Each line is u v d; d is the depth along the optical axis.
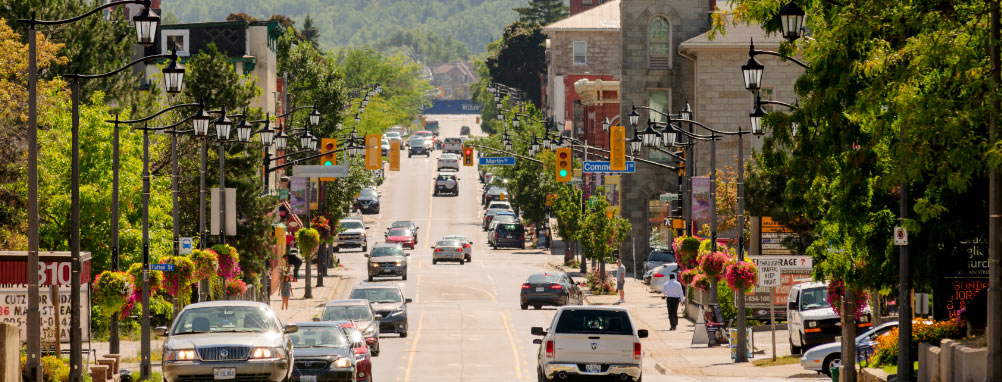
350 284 132.88
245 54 140.38
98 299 58.19
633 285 127.88
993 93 32.53
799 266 67.12
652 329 90.12
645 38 144.25
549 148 165.12
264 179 99.69
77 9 98.06
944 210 38.50
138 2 45.34
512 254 170.62
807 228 79.25
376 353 71.38
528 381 59.16
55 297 52.97
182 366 40.66
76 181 49.16
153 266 64.25
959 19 35.31
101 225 79.81
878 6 36.38
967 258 44.59
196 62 96.44
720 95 137.62
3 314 56.31
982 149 33.97
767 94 137.50
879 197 44.38
